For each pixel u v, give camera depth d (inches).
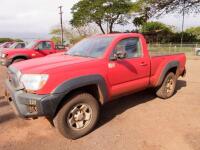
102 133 162.6
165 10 1412.4
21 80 142.1
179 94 259.8
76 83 145.4
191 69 478.0
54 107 137.7
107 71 165.9
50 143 149.7
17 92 142.9
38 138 156.2
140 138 154.9
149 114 197.2
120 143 148.8
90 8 2069.4
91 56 174.9
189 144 146.5
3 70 456.4
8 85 160.9
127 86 184.7
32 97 134.6
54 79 138.3
